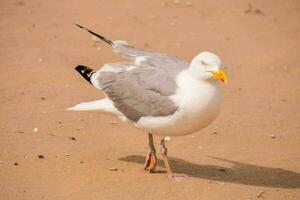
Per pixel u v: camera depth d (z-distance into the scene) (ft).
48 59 59.31
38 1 74.08
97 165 40.73
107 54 61.62
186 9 74.64
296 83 57.93
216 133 47.03
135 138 45.57
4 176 38.55
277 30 70.44
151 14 72.38
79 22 68.59
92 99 51.57
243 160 42.80
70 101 50.96
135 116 39.60
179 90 38.11
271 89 56.24
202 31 68.85
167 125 38.58
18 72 55.98
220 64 37.37
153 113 38.73
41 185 37.60
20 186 37.37
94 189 37.24
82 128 46.50
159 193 37.04
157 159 42.68
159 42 64.95
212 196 36.88
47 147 42.96
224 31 69.21
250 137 46.65
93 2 74.54
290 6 77.25
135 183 38.34
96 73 41.65
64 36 64.90
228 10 75.15
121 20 69.77
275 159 43.19
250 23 71.82
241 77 58.49
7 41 62.69
